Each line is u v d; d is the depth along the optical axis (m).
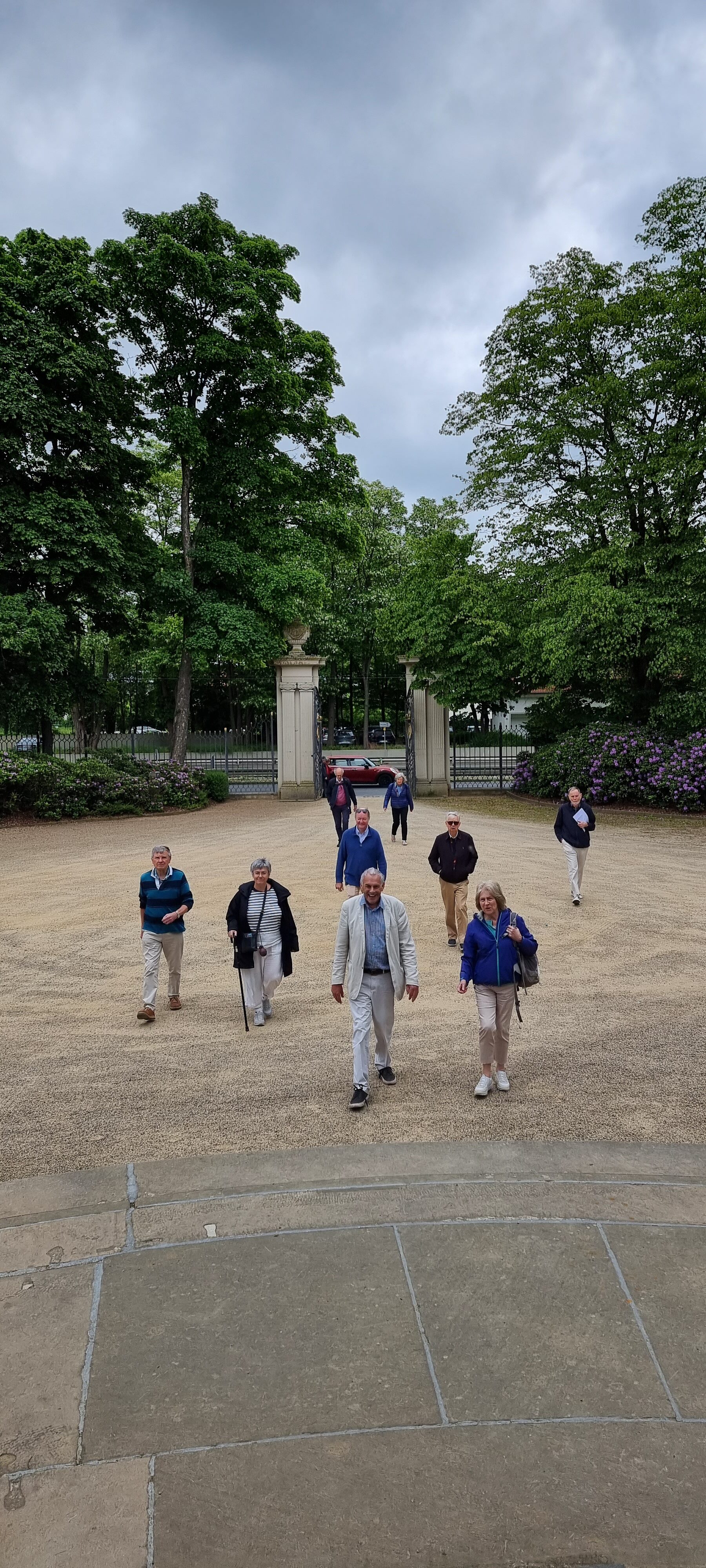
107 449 22.44
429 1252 4.25
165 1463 3.09
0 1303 3.91
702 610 21.80
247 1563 2.73
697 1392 3.40
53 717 23.98
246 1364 3.54
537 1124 5.67
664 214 22.05
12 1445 3.16
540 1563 2.73
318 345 25.55
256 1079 6.52
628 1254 4.22
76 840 18.78
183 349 24.89
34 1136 5.58
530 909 11.55
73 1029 7.62
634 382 21.94
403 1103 6.05
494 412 24.81
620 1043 7.07
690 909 11.54
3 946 10.23
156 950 7.82
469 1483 3.01
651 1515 2.89
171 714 32.94
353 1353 3.60
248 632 24.77
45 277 21.12
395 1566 2.72
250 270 23.62
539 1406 3.33
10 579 21.80
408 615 27.52
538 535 25.00
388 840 17.81
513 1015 7.77
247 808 25.20
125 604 23.14
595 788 23.33
